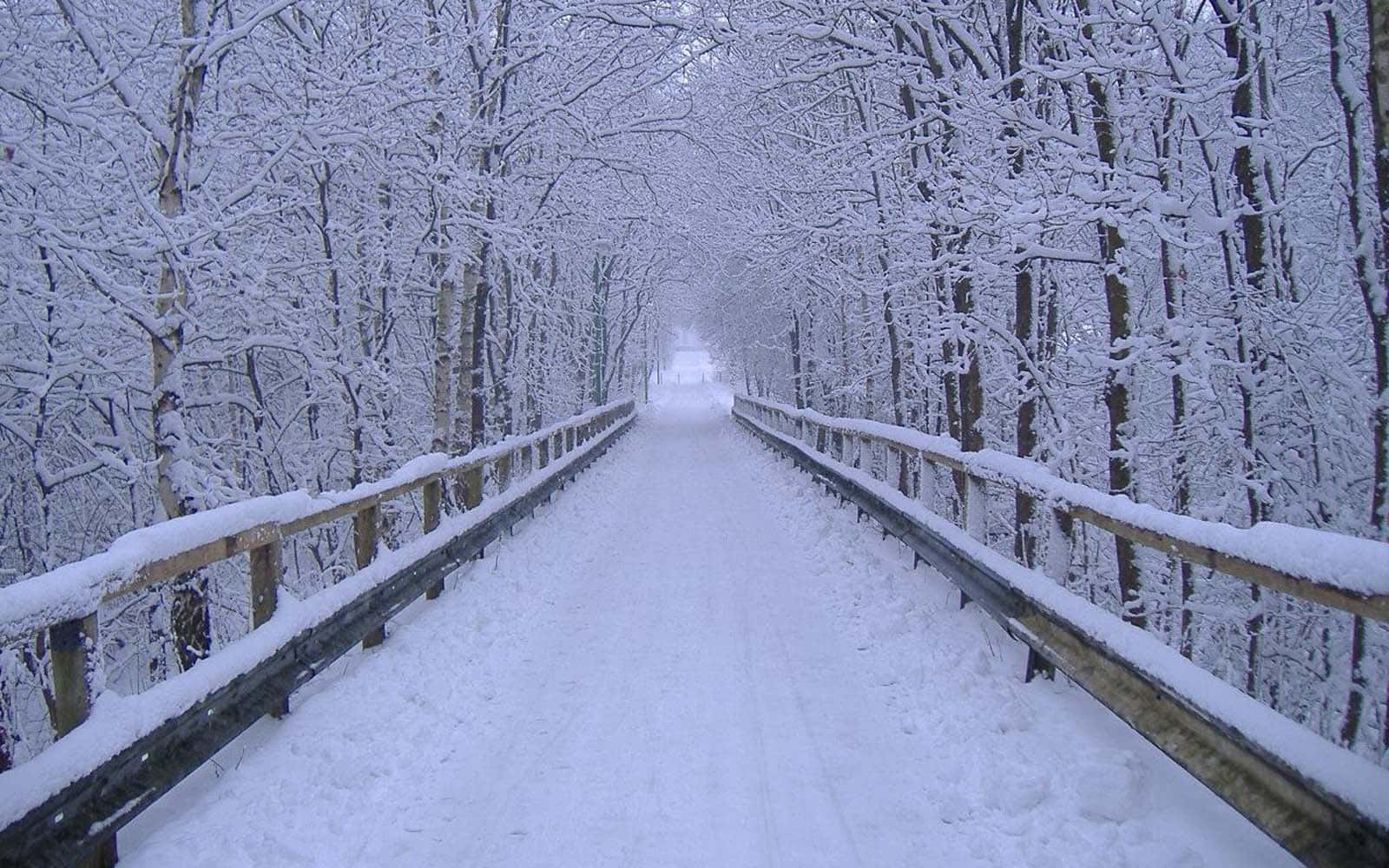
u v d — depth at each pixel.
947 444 8.13
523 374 20.91
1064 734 4.60
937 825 4.09
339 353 12.52
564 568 9.76
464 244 12.80
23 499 11.80
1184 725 3.82
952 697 5.40
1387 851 2.74
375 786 4.48
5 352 10.16
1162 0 8.15
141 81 9.81
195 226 7.91
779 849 3.90
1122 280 8.31
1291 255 9.12
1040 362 10.93
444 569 7.98
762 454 23.36
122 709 3.59
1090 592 10.41
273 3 8.05
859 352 20.73
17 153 8.36
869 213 14.50
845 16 12.55
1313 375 8.77
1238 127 8.10
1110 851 3.64
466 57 13.49
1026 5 10.74
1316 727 8.95
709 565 9.77
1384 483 6.87
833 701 5.60
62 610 3.29
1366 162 8.13
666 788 4.48
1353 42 8.37
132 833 3.90
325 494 5.93
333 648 5.51
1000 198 8.15
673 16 13.78
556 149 16.27
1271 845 3.42
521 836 4.05
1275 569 3.35
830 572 9.12
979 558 6.45
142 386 10.59
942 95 10.72
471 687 5.90
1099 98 8.39
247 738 4.89
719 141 16.53
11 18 9.04
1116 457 8.52
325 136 9.71
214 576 8.62
